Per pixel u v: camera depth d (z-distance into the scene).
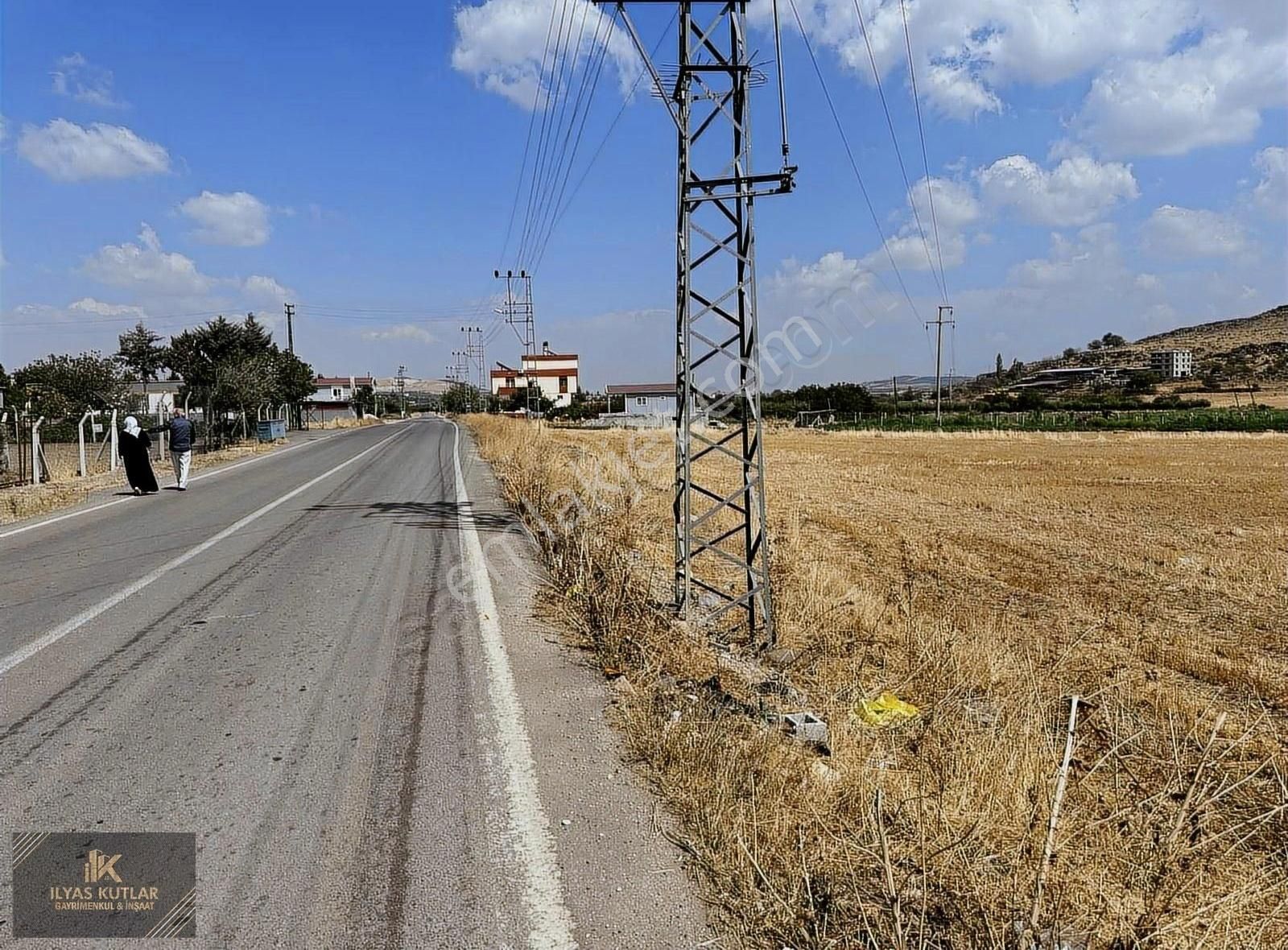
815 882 3.40
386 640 6.73
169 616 7.44
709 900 3.29
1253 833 4.39
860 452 40.97
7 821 3.80
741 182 7.21
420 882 3.35
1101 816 4.45
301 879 3.36
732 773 4.28
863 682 6.56
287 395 58.19
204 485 19.80
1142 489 23.98
